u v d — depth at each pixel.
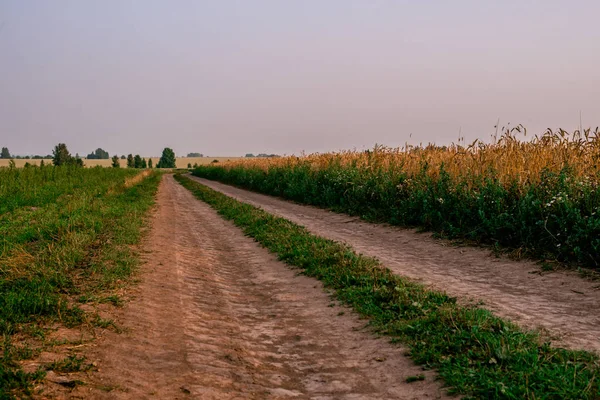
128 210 16.95
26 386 3.85
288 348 5.68
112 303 6.67
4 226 12.70
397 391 4.39
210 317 6.73
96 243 10.23
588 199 8.98
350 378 4.75
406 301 6.55
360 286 7.68
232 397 4.27
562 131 11.80
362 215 15.87
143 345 5.34
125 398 4.01
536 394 3.86
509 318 6.01
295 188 23.61
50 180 29.30
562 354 4.65
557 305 6.51
